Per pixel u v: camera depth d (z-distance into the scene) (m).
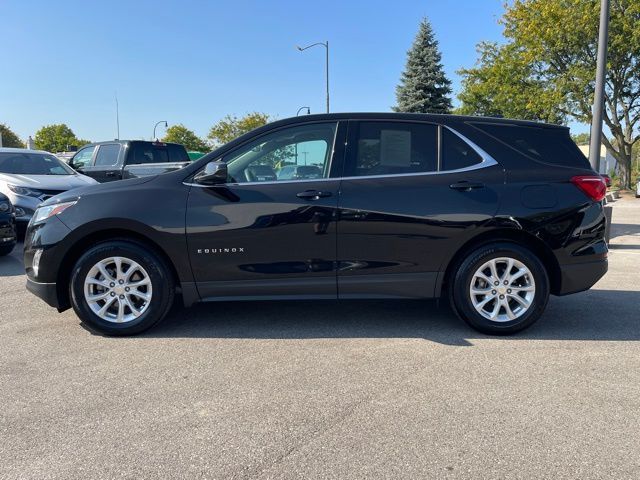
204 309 4.97
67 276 4.25
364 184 4.09
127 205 4.04
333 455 2.49
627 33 21.98
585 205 4.13
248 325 4.48
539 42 24.14
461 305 4.17
